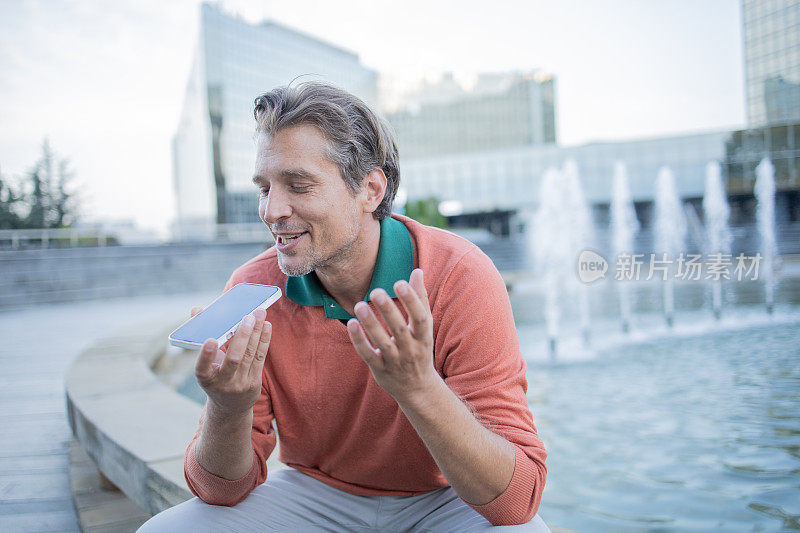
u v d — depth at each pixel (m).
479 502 0.88
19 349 6.71
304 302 1.08
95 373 3.39
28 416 3.55
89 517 1.95
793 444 3.13
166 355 5.39
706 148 37.72
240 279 1.18
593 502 2.53
